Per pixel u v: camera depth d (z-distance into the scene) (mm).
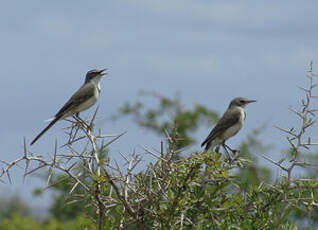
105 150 10375
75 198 10094
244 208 10961
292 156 10414
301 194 10578
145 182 10328
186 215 10492
